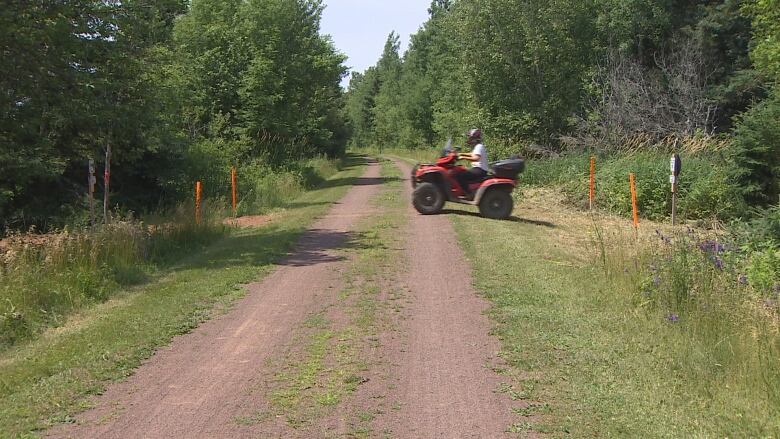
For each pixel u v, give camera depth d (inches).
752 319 246.5
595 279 345.4
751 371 205.8
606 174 753.6
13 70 461.7
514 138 1188.5
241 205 772.6
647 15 1211.2
